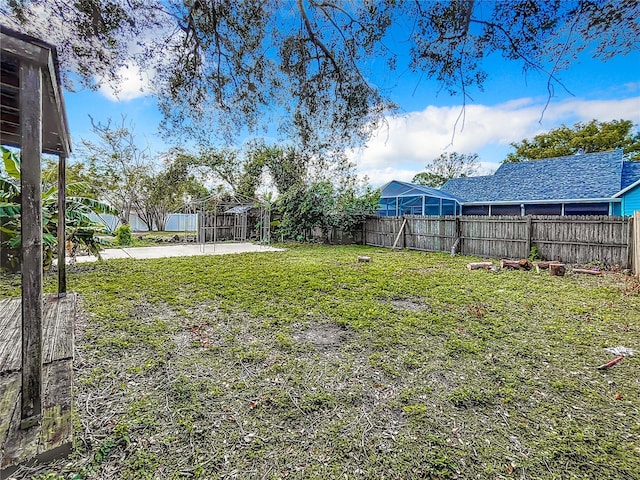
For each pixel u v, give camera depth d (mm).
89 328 3391
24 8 3016
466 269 7301
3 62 1612
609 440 1811
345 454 1702
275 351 2943
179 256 9438
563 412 2064
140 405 2080
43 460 1550
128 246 12359
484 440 1810
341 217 13164
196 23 3648
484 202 14148
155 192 19078
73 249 7418
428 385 2381
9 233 5684
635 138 18172
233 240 16047
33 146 1561
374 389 2324
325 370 2598
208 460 1646
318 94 4457
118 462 1612
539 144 21328
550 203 12359
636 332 3396
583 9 2340
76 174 15984
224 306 4293
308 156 5816
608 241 7309
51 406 1897
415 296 4855
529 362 2740
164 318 3789
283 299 4660
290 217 14086
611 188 11102
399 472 1588
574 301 4590
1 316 3541
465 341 3166
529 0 2502
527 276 6480
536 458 1678
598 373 2555
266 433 1853
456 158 27734
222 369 2598
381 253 10469
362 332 3408
